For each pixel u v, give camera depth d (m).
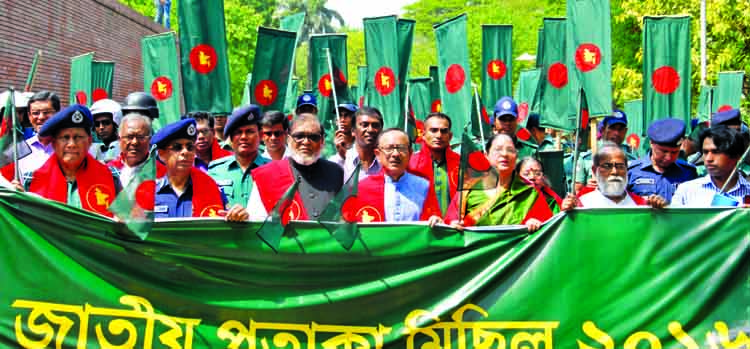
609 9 7.54
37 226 4.56
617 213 4.60
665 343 4.58
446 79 8.16
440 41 8.17
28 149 5.72
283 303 4.59
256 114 6.25
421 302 4.62
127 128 5.35
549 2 29.84
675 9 18.42
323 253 4.60
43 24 16.98
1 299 4.54
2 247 4.54
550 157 7.12
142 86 25.50
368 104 8.28
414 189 5.46
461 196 4.69
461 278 4.64
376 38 8.23
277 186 5.18
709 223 4.56
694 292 4.57
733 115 7.74
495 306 4.61
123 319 4.55
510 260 4.61
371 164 6.09
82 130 5.04
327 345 4.60
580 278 4.60
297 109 8.30
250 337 4.58
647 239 4.59
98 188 5.11
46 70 17.19
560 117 9.62
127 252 4.55
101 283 4.56
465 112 8.04
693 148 8.12
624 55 21.61
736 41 18.12
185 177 5.35
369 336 4.60
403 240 4.62
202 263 4.57
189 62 7.05
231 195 6.23
